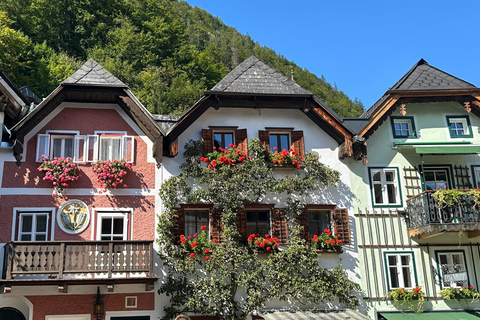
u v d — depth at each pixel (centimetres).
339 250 1902
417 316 1891
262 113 2022
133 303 1739
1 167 1786
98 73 1875
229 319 1750
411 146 2016
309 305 1836
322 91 8906
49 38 5631
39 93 4384
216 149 1948
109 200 1819
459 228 1850
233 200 1862
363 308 1891
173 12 9338
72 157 1847
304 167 1959
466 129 2145
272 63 10525
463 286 1961
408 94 2045
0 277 1689
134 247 1673
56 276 1634
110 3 6662
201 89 5578
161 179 1870
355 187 2009
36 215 1772
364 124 2102
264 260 1845
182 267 1764
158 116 1991
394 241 1973
